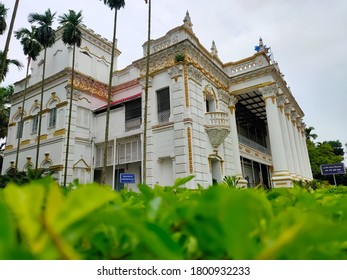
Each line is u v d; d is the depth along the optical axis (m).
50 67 21.56
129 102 18.30
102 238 0.56
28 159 19.95
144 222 0.42
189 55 15.66
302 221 0.41
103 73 22.80
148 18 16.09
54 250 0.37
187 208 0.55
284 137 20.02
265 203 0.58
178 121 14.63
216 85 18.30
